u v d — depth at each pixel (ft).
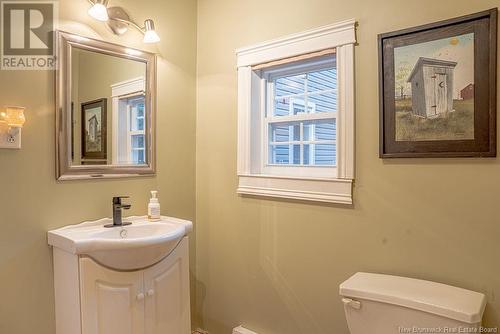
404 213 5.33
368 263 5.69
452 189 4.92
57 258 5.69
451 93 4.86
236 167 7.42
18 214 5.49
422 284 4.96
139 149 7.05
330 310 6.13
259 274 7.09
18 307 5.50
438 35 4.96
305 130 6.98
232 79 7.49
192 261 8.11
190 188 8.02
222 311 7.70
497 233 4.60
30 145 5.60
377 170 5.58
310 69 6.89
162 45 7.43
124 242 5.18
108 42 6.53
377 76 5.54
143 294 5.69
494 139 4.57
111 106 6.59
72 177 6.05
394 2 5.38
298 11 6.48
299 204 6.50
